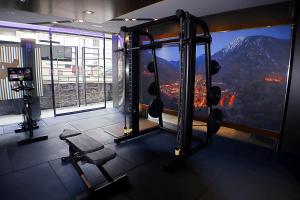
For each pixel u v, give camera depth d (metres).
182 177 2.63
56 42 6.46
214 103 3.42
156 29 5.24
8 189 2.30
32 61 5.06
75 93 6.90
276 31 3.41
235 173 2.75
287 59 3.34
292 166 2.96
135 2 2.70
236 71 3.97
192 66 3.04
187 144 3.15
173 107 5.15
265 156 3.29
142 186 2.41
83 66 6.85
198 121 5.11
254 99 3.79
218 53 4.18
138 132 4.02
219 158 3.19
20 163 2.90
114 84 6.60
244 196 2.27
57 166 2.84
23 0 2.60
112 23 5.00
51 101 6.41
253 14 3.67
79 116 5.63
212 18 4.22
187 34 2.94
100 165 2.16
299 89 3.23
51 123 4.93
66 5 2.81
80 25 5.25
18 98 5.23
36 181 2.47
